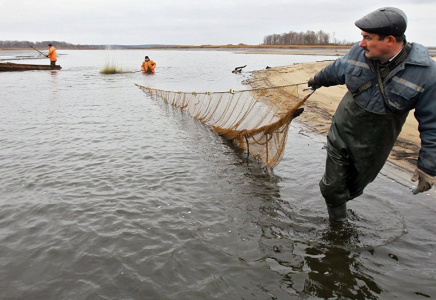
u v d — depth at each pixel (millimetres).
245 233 4543
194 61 51469
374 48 3256
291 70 26328
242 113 8805
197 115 11562
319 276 3730
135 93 18344
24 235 4539
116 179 6316
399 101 3377
